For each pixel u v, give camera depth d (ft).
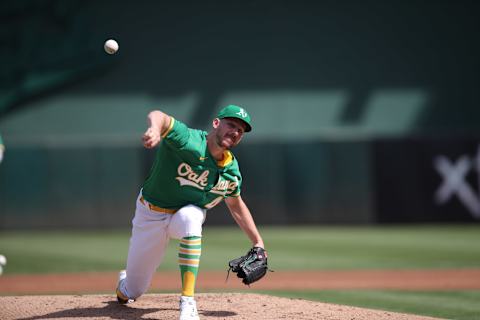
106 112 247.91
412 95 257.34
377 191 220.23
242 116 49.67
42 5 246.68
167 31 252.83
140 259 54.24
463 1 260.01
